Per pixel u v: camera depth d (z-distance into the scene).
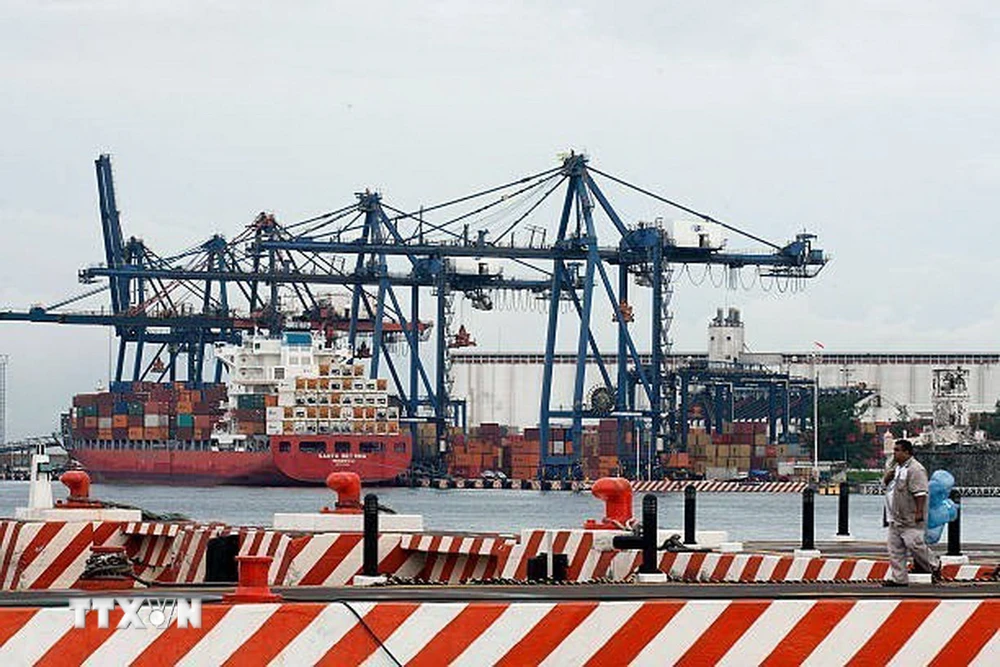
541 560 76.19
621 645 46.22
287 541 84.62
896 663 48.28
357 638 44.09
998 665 49.00
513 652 45.28
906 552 65.94
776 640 47.38
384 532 87.12
